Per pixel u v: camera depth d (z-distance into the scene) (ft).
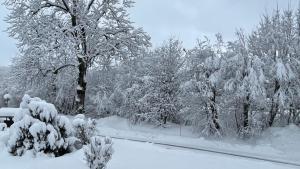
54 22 81.20
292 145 54.65
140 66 85.92
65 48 72.79
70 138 34.12
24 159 31.14
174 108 76.38
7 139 35.78
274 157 45.52
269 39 65.51
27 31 78.13
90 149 25.46
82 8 83.35
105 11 85.92
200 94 65.36
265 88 63.05
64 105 100.37
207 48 68.74
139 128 77.25
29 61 78.54
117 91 88.63
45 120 33.12
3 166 29.40
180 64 80.59
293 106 62.80
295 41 64.23
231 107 63.41
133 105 81.30
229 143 58.18
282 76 59.93
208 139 63.93
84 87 82.89
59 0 84.79
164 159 30.14
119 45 83.87
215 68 66.33
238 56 63.36
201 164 29.09
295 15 66.44
